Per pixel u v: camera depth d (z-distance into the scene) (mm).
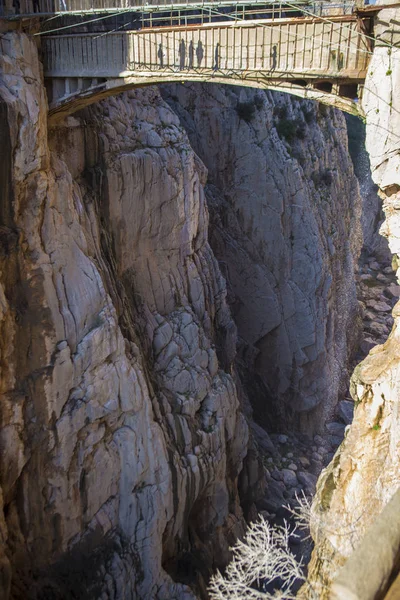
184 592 16531
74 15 13750
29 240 14445
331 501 10922
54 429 14820
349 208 40375
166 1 13281
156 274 20047
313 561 9773
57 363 14734
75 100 15188
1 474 13938
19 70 13781
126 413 16250
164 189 19875
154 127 20297
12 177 13672
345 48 11500
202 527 19594
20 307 14352
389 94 10703
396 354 10844
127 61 14039
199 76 13375
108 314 15773
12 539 14352
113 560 15727
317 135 33438
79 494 15406
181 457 17906
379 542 4379
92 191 17797
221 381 21172
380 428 10648
